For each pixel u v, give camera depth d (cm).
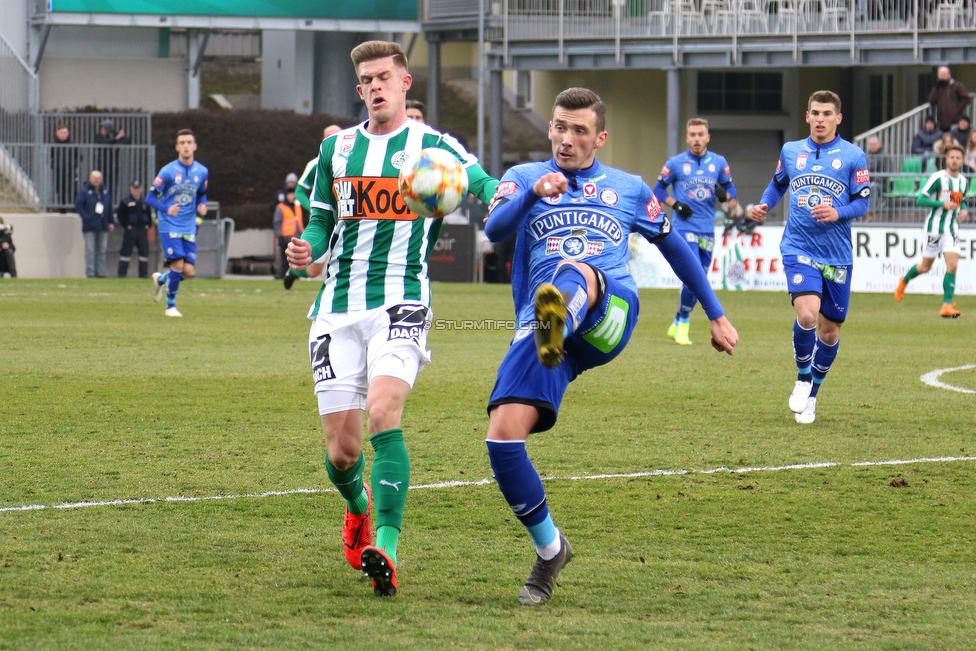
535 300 1267
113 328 4447
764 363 3672
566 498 1873
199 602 1329
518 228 1414
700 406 2819
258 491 1894
